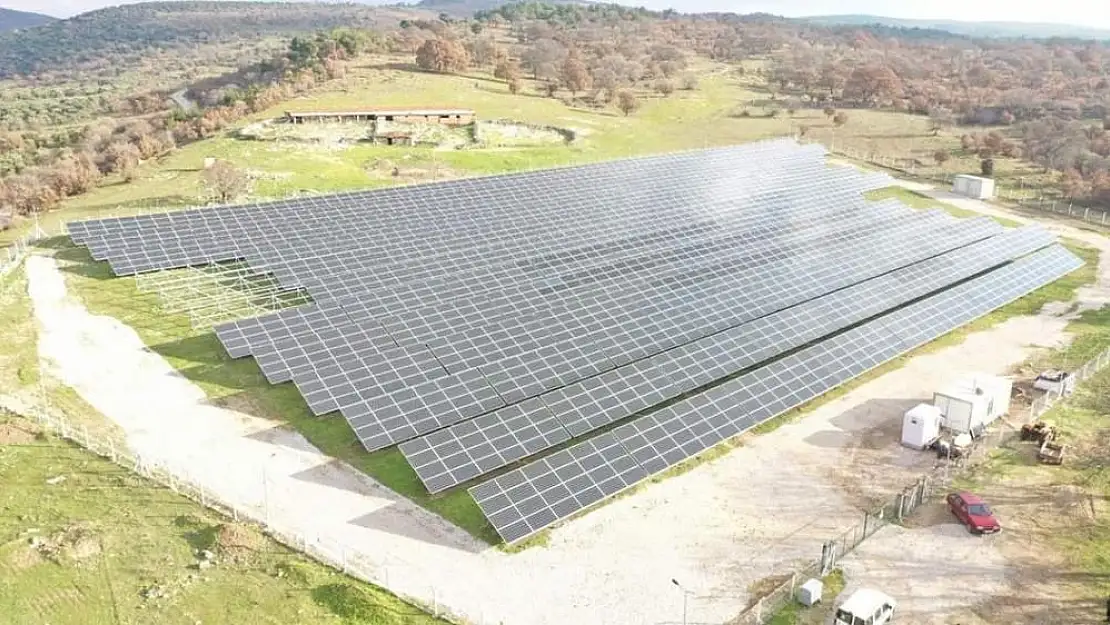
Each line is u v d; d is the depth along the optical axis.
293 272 71.38
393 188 93.81
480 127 151.25
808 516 46.66
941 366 67.38
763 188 113.75
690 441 51.28
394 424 50.59
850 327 71.88
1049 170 140.88
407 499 46.38
